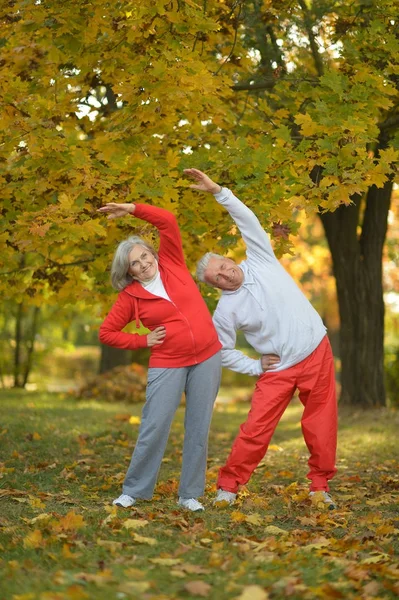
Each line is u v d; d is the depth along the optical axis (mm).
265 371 4793
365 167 5160
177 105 5430
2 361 16234
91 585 3039
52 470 6051
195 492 4625
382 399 10289
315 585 3180
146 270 4535
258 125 6371
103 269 6508
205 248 6941
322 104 5340
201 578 3217
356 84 5559
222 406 15227
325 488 4879
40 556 3508
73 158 5406
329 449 4816
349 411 10117
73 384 20656
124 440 7770
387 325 18516
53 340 17000
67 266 6953
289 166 5621
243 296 4719
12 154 5852
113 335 4551
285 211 5484
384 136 7254
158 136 6395
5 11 5578
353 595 3084
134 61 5781
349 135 5199
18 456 6484
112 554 3523
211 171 5801
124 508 4551
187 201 6004
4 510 4520
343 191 5121
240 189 5734
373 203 10086
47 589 3008
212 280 4727
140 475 4637
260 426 4719
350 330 10320
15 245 6199
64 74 6613
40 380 19750
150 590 3018
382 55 5824
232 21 6473
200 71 5281
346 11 6535
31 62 6051
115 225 6117
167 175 5879
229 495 4789
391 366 12211
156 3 5223
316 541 3857
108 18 5695
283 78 6539
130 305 4582
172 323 4523
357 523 4406
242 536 3963
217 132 6906
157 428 4562
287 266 17953
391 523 4367
